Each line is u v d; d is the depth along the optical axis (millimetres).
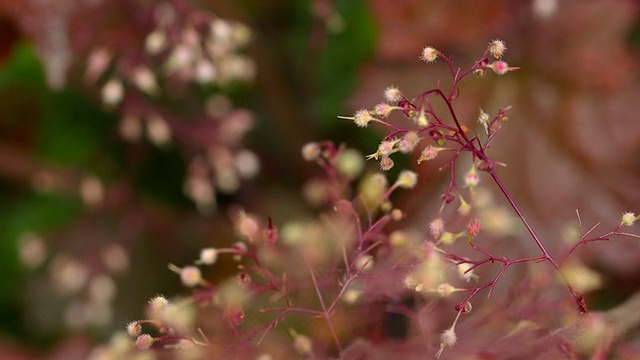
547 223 652
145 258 716
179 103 721
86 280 706
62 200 739
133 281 708
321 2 686
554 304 563
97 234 721
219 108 694
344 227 573
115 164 743
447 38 674
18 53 735
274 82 727
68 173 736
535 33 671
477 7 670
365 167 680
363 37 710
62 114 749
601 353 545
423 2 671
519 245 637
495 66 519
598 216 654
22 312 721
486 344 561
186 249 717
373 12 676
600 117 665
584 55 667
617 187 657
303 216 699
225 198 733
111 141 743
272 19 753
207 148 700
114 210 725
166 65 670
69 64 642
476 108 669
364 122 523
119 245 713
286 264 583
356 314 576
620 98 664
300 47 742
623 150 660
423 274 533
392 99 523
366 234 558
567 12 670
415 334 578
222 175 689
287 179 735
